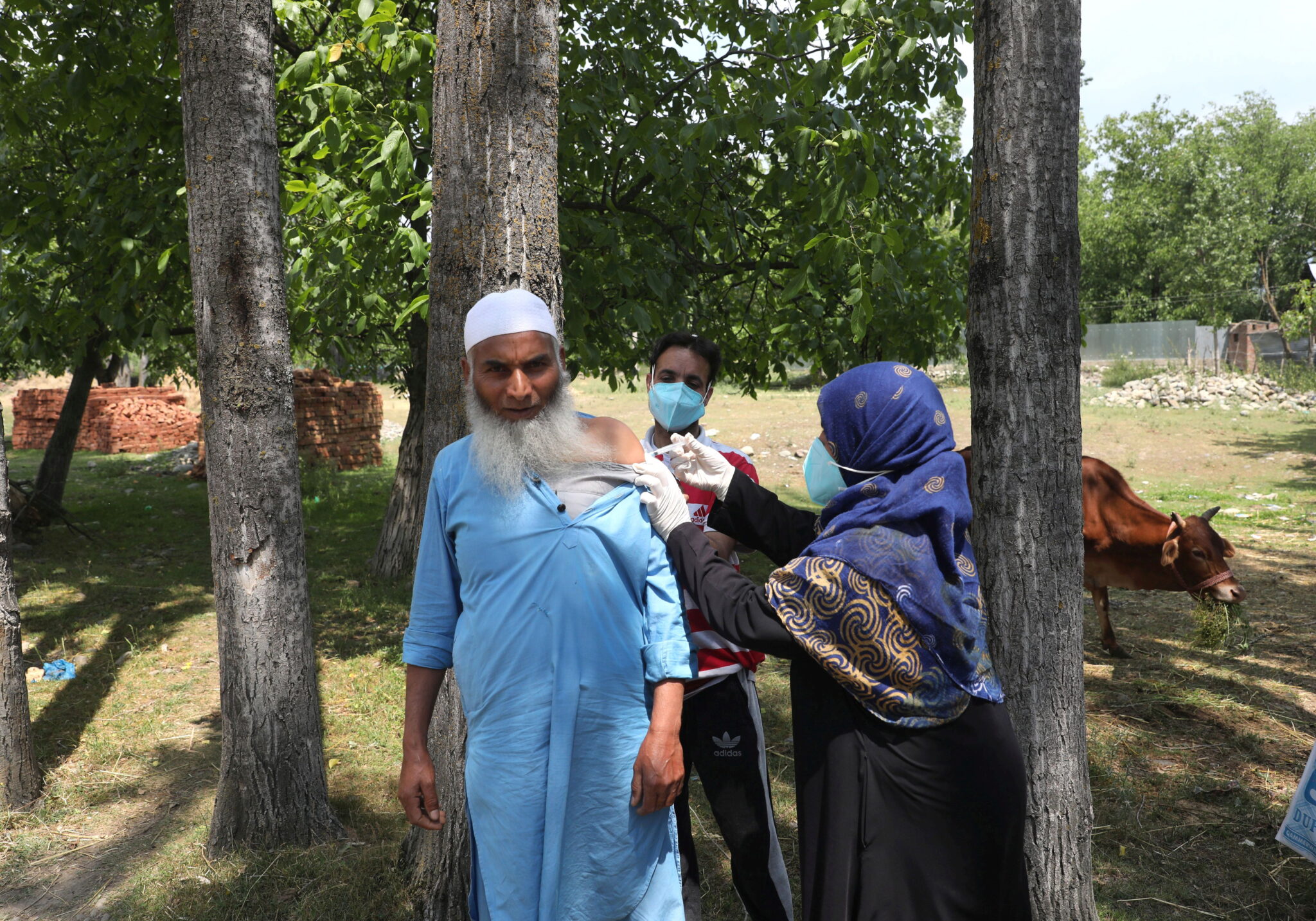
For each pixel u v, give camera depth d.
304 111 5.39
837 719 1.80
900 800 1.75
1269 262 38.22
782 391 26.03
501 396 1.80
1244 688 5.38
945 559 1.76
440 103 2.62
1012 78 2.43
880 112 5.70
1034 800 2.55
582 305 5.25
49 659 6.07
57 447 10.62
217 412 3.35
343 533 10.72
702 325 7.10
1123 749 4.49
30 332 7.25
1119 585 5.92
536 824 1.77
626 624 1.81
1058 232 2.45
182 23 3.25
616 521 1.80
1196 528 5.56
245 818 3.47
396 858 3.30
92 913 3.16
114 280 6.07
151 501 13.12
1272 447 15.61
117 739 4.74
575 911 1.81
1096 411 20.66
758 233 6.68
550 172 2.64
